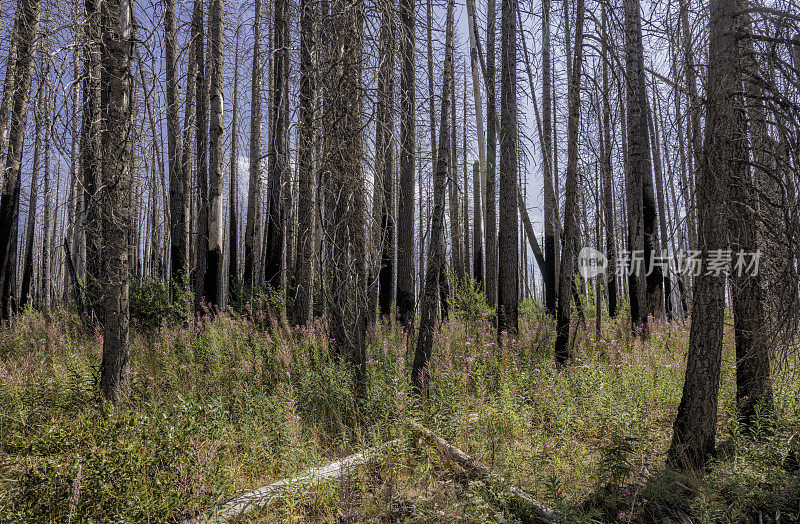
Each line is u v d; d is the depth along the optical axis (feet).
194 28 33.76
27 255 50.65
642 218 35.68
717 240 13.66
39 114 17.67
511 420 16.28
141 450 11.05
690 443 14.02
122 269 17.65
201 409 13.83
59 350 25.43
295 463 12.60
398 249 35.45
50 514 9.32
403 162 24.25
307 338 25.09
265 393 18.67
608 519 11.81
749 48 13.82
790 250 12.66
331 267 18.65
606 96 25.48
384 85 17.72
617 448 13.12
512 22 30.19
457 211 46.85
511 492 12.20
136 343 28.19
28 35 27.81
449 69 19.93
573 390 18.74
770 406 15.93
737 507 11.78
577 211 23.81
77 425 12.06
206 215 40.24
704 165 13.83
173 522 10.44
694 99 14.55
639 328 30.50
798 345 13.38
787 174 12.55
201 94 39.83
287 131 18.49
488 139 35.88
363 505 12.22
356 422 16.28
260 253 64.80
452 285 38.17
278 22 27.37
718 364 14.03
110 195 17.57
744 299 16.20
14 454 11.28
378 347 23.73
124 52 17.83
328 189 17.90
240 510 11.28
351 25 16.76
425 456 14.29
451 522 11.06
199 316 33.55
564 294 23.29
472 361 21.11
